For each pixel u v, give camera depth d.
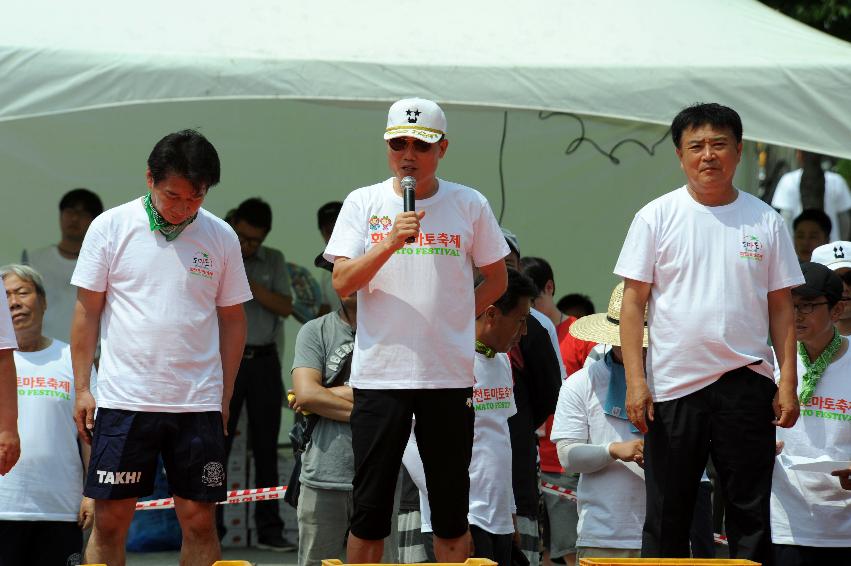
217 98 13.46
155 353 8.59
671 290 8.45
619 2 15.89
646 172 20.94
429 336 7.98
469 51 14.21
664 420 8.44
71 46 13.43
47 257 16.53
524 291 9.69
